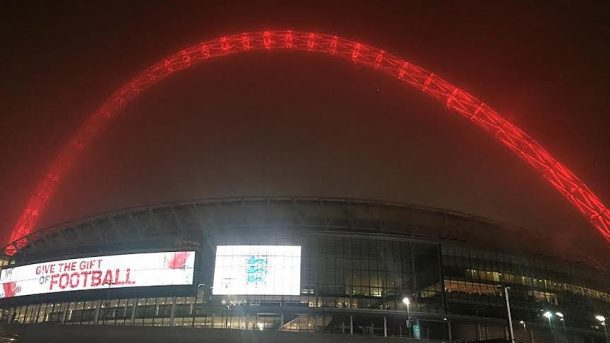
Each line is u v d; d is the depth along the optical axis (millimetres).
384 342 67875
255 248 81688
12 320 87625
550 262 97875
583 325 96312
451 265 88000
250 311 78438
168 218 96812
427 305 84000
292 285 80000
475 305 86062
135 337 67625
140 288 78562
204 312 78562
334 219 93312
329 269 82875
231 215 95125
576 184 57125
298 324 78562
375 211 95250
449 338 82875
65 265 84750
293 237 84750
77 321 82500
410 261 86375
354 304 81125
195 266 78000
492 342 63219
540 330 90625
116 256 81812
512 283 90688
